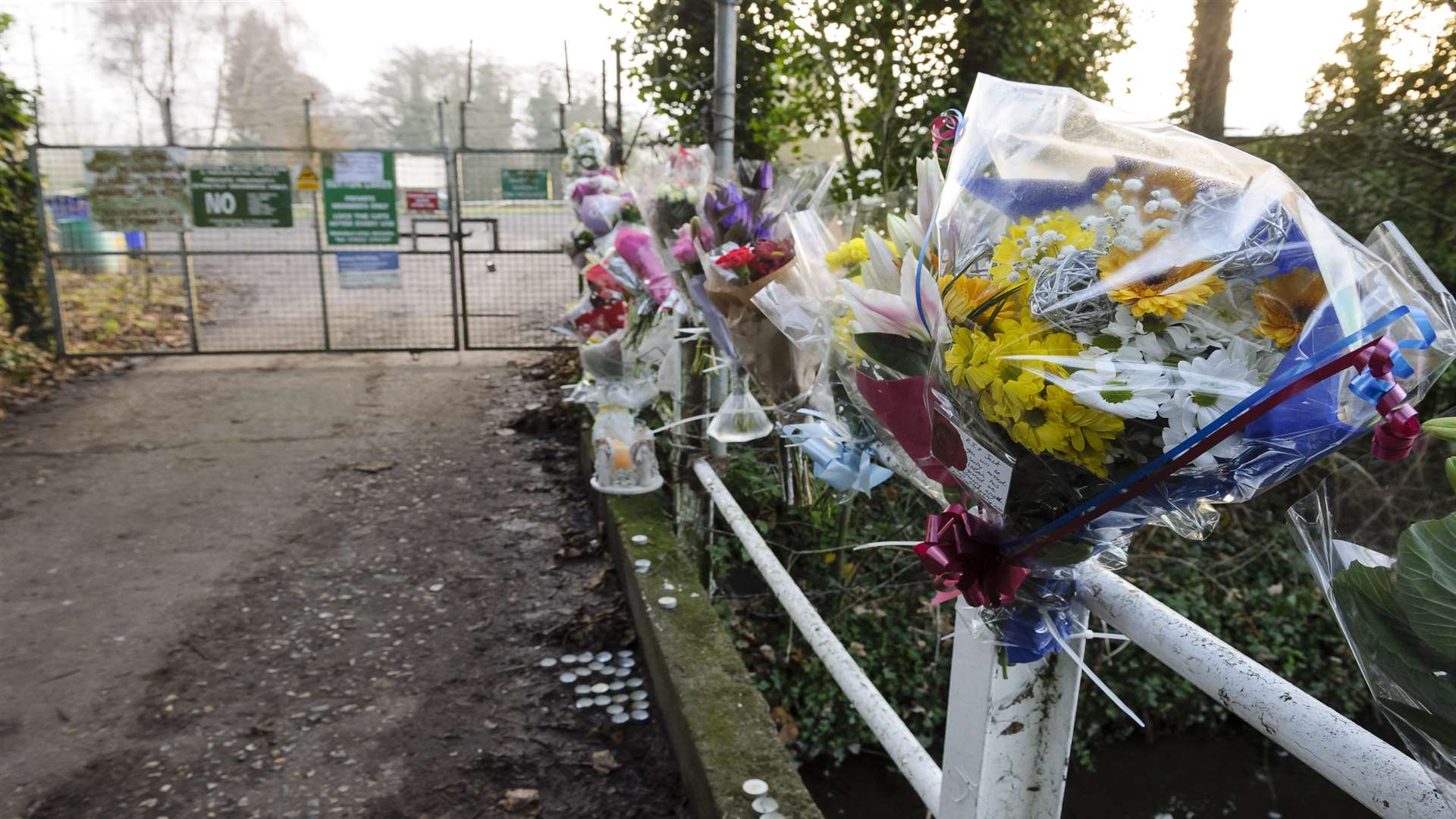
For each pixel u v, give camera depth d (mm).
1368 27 4355
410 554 4227
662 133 7051
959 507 1290
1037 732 1356
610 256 3982
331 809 2527
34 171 7609
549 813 2514
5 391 6867
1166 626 1154
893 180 5969
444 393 7215
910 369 1333
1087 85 6469
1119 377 927
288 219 8148
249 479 5227
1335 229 957
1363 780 898
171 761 2727
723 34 3799
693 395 3762
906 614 4590
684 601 3230
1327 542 887
